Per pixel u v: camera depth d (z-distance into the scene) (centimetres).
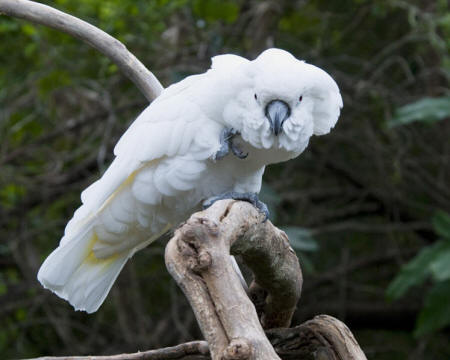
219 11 1066
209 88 481
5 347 1248
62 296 508
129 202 505
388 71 1238
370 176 1250
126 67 549
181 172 489
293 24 1200
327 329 446
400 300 1318
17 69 1187
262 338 322
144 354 496
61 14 542
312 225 1245
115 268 532
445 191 1189
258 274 457
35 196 1173
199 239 344
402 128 1162
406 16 1216
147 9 1035
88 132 1158
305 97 473
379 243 1323
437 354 1335
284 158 490
